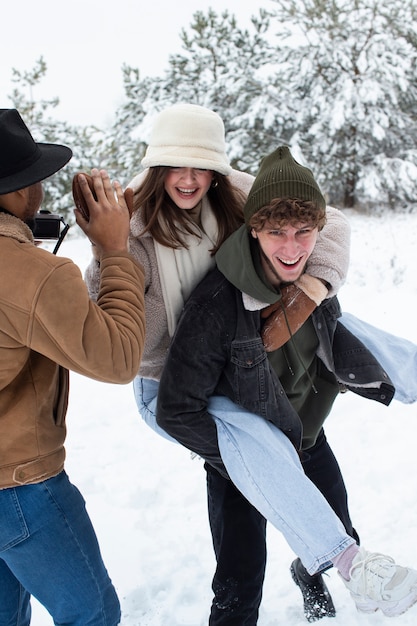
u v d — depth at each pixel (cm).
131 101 1450
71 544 197
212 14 1430
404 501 339
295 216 196
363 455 391
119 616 213
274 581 297
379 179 1331
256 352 214
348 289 719
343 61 1370
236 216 232
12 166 174
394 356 263
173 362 212
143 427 464
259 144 1407
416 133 1439
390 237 1024
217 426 218
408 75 1416
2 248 172
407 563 291
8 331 174
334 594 283
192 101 1416
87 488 387
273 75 1410
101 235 196
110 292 188
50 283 169
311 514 200
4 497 187
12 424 185
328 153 1388
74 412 500
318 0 1405
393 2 1405
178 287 227
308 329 232
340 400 464
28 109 1539
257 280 206
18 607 220
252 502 210
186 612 286
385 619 265
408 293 672
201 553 322
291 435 225
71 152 190
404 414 432
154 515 356
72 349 172
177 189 219
